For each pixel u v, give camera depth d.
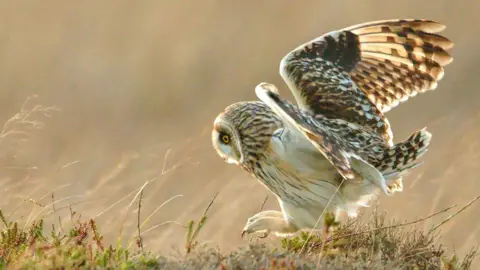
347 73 12.09
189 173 17.09
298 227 11.14
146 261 9.43
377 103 12.61
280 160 10.84
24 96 26.47
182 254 10.95
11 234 9.84
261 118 11.01
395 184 11.13
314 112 11.59
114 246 12.45
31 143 19.91
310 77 11.70
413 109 23.73
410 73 12.48
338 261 9.76
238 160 11.32
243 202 14.19
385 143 11.25
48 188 13.42
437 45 12.38
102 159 19.47
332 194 10.83
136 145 21.81
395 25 12.32
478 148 15.72
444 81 25.34
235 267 9.29
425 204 14.75
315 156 10.66
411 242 10.61
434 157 16.22
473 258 11.43
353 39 12.34
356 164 10.36
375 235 10.57
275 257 9.44
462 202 14.80
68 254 9.52
